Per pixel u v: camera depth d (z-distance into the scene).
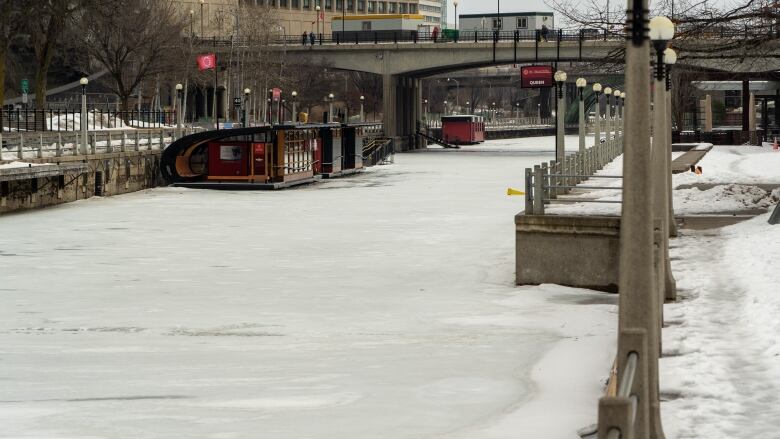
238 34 156.50
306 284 37.03
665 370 19.39
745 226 40.31
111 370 23.22
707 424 16.17
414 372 22.55
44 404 20.03
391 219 61.59
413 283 36.69
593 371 22.09
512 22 157.75
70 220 61.34
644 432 12.56
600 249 33.25
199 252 46.66
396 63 155.62
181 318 30.39
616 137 111.31
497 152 161.75
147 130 95.25
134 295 34.84
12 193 65.81
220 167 87.75
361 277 38.50
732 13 45.12
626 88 15.02
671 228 38.56
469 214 64.38
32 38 104.25
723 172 70.31
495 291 34.16
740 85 144.25
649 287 15.16
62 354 25.20
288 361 24.05
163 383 21.78
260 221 61.06
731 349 20.91
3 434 17.94
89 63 130.75
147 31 121.62
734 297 26.77
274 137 88.25
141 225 58.72
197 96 170.25
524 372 22.28
